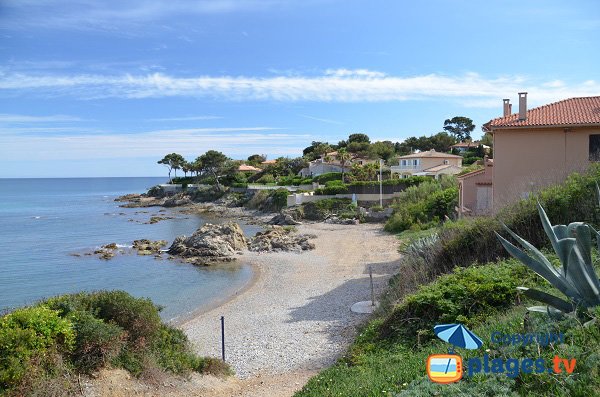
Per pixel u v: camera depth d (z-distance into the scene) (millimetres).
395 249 40438
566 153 26344
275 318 22344
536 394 6016
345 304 23250
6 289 32250
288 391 12906
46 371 10352
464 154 103250
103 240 55750
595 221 16359
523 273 13055
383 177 86062
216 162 114625
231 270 37188
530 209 17172
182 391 12336
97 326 11531
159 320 13633
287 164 118375
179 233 61469
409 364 9680
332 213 68312
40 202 127375
